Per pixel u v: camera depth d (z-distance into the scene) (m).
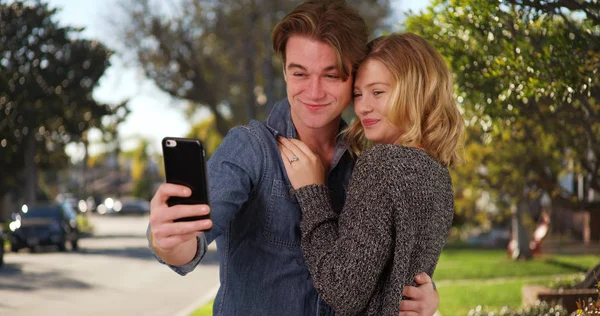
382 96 2.76
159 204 2.23
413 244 2.56
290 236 2.72
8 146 31.86
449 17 6.23
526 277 15.33
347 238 2.49
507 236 27.06
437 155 2.78
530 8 5.66
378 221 2.50
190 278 17.22
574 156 9.70
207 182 2.25
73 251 26.31
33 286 15.41
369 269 2.47
